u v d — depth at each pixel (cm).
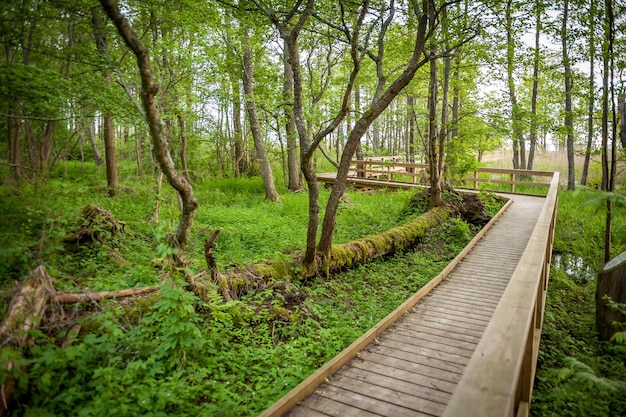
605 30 730
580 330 612
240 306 548
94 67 786
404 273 829
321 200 1416
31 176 796
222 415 335
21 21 578
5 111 616
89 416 313
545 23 851
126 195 1108
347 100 646
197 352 429
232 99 1525
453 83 1280
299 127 694
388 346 480
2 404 299
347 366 430
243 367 427
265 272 649
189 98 1203
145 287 484
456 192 1284
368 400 363
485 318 563
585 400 400
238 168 2088
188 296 430
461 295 655
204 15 898
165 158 422
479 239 971
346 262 805
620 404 398
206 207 1248
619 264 557
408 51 1136
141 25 908
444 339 498
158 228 435
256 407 356
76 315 411
